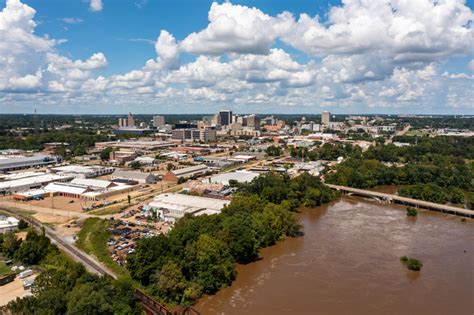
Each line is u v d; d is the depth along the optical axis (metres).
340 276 120.12
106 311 84.69
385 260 133.50
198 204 186.25
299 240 153.62
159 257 110.50
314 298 106.06
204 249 112.94
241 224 135.38
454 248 146.25
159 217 172.50
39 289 93.25
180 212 173.62
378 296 107.62
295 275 120.50
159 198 199.88
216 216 144.50
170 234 127.56
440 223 182.62
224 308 100.19
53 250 126.56
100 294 86.56
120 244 138.62
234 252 125.44
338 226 174.00
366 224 178.25
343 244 149.00
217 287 110.69
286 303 103.12
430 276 120.94
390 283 115.75
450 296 108.25
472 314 98.75
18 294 102.25
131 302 92.44
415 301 105.19
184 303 102.00
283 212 157.12
